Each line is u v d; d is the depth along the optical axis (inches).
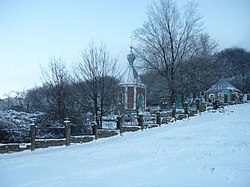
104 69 1253.7
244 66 3767.2
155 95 2222.0
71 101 1212.5
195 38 1947.6
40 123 1099.9
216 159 533.6
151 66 1850.4
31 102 1585.9
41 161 631.2
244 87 3503.9
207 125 1013.8
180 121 1268.5
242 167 458.9
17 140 896.3
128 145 787.4
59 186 413.4
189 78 1916.8
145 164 537.6
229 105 1829.5
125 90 1886.1
